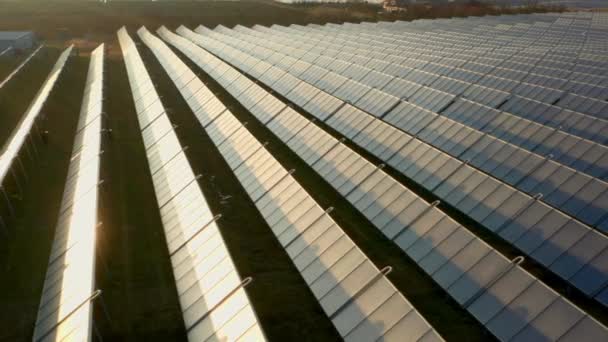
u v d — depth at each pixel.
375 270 16.56
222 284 16.33
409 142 28.88
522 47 62.22
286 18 121.12
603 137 29.14
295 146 31.84
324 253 18.84
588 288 16.78
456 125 31.09
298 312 18.23
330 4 141.88
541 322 14.38
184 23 113.06
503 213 21.17
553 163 24.17
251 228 24.02
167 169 27.44
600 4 178.50
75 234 19.98
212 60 60.91
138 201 26.73
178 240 20.81
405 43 68.81
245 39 80.06
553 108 33.56
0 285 19.58
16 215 25.06
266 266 21.02
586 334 13.28
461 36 75.56
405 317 14.48
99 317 17.83
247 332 13.85
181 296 17.55
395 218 21.58
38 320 16.52
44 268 20.70
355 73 51.53
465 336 16.69
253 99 43.06
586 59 49.22
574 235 18.41
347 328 15.53
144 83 47.62
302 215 21.47
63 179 29.77
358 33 82.88
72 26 103.44
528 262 20.34
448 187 24.25
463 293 16.94
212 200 26.97
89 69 60.25
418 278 19.86
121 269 20.61
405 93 42.28
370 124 33.03
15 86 51.78
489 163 26.78
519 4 168.50
